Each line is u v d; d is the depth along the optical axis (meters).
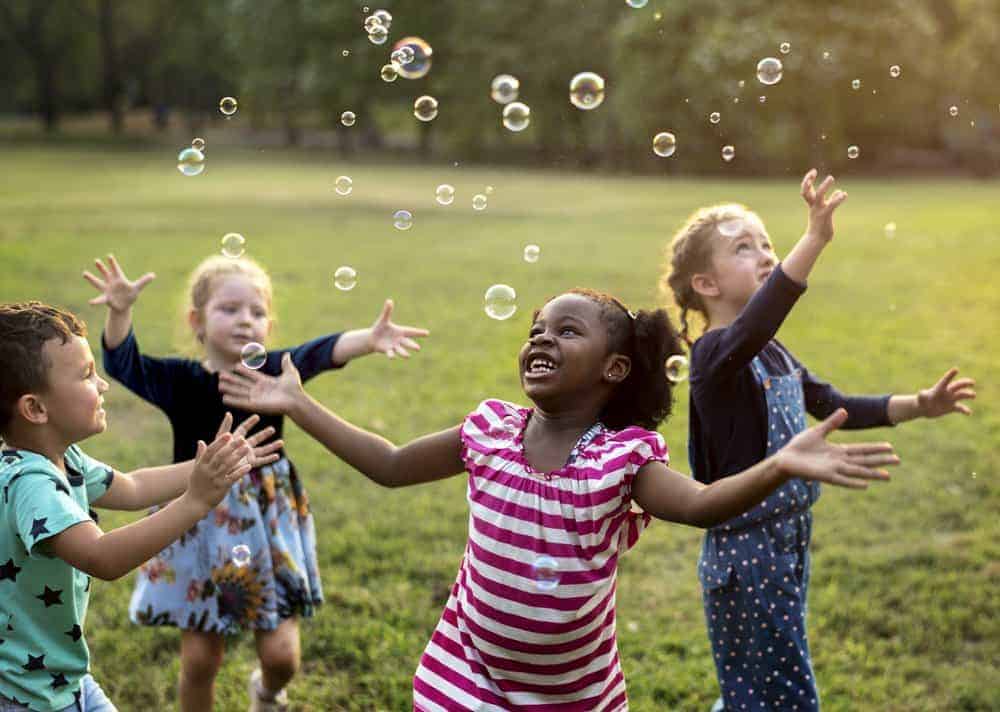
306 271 9.47
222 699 2.80
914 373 6.11
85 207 14.23
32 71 38.97
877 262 10.23
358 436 2.04
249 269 2.75
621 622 3.27
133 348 2.60
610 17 25.66
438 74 28.16
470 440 1.97
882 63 22.30
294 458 4.66
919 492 4.32
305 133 36.75
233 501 2.54
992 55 24.88
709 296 2.54
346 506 4.12
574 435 1.95
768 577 2.33
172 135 35.50
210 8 34.84
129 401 5.48
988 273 9.55
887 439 4.96
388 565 3.58
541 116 26.72
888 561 3.66
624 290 8.65
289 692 2.84
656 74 22.73
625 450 1.86
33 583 1.88
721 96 21.89
